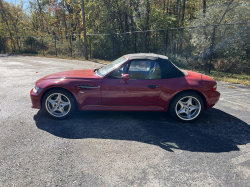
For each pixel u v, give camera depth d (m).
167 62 4.06
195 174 2.46
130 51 18.16
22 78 8.46
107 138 3.34
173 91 3.91
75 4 30.27
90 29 22.05
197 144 3.20
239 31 11.35
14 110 4.58
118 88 3.91
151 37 17.72
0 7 28.00
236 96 6.07
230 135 3.54
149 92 3.93
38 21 37.94
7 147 2.99
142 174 2.44
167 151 2.97
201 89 3.93
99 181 2.31
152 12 17.11
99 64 14.55
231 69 11.16
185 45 16.30
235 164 2.67
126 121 4.09
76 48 22.19
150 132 3.60
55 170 2.49
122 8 18.61
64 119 4.10
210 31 12.28
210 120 4.22
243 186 2.26
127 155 2.84
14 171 2.46
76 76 4.13
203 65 12.20
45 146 3.04
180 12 21.36
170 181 2.32
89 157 2.78
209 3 14.38
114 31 20.81
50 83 3.94
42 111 4.57
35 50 25.98
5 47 29.73
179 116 4.05
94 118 4.21
